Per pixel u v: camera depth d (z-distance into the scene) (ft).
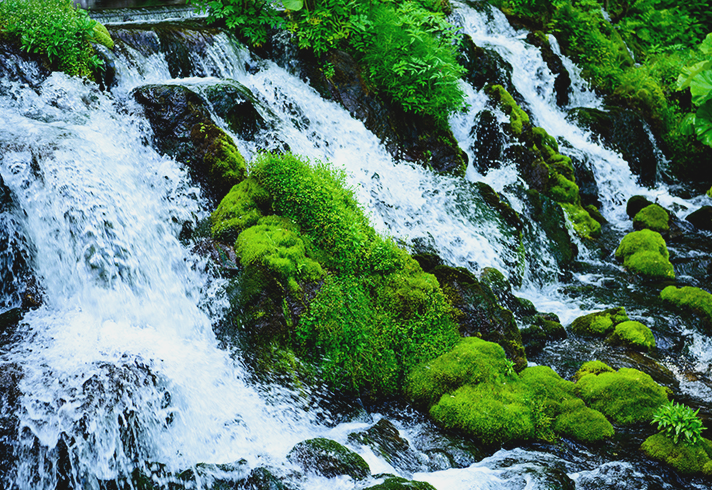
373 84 28.58
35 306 16.60
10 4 21.75
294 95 26.99
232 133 22.81
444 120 29.96
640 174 38.88
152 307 17.89
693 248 30.19
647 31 52.60
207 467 13.84
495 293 22.91
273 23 28.86
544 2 44.47
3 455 12.68
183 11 31.48
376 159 27.02
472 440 16.48
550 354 21.38
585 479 14.93
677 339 22.36
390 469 14.74
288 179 20.38
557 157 32.99
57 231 17.43
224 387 16.10
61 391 13.67
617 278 27.37
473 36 39.52
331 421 16.58
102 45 22.84
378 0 30.76
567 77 40.01
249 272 17.89
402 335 18.85
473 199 27.37
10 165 17.34
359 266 19.83
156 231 18.99
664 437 16.20
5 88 20.56
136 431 13.97
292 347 17.39
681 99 44.39
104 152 19.38
